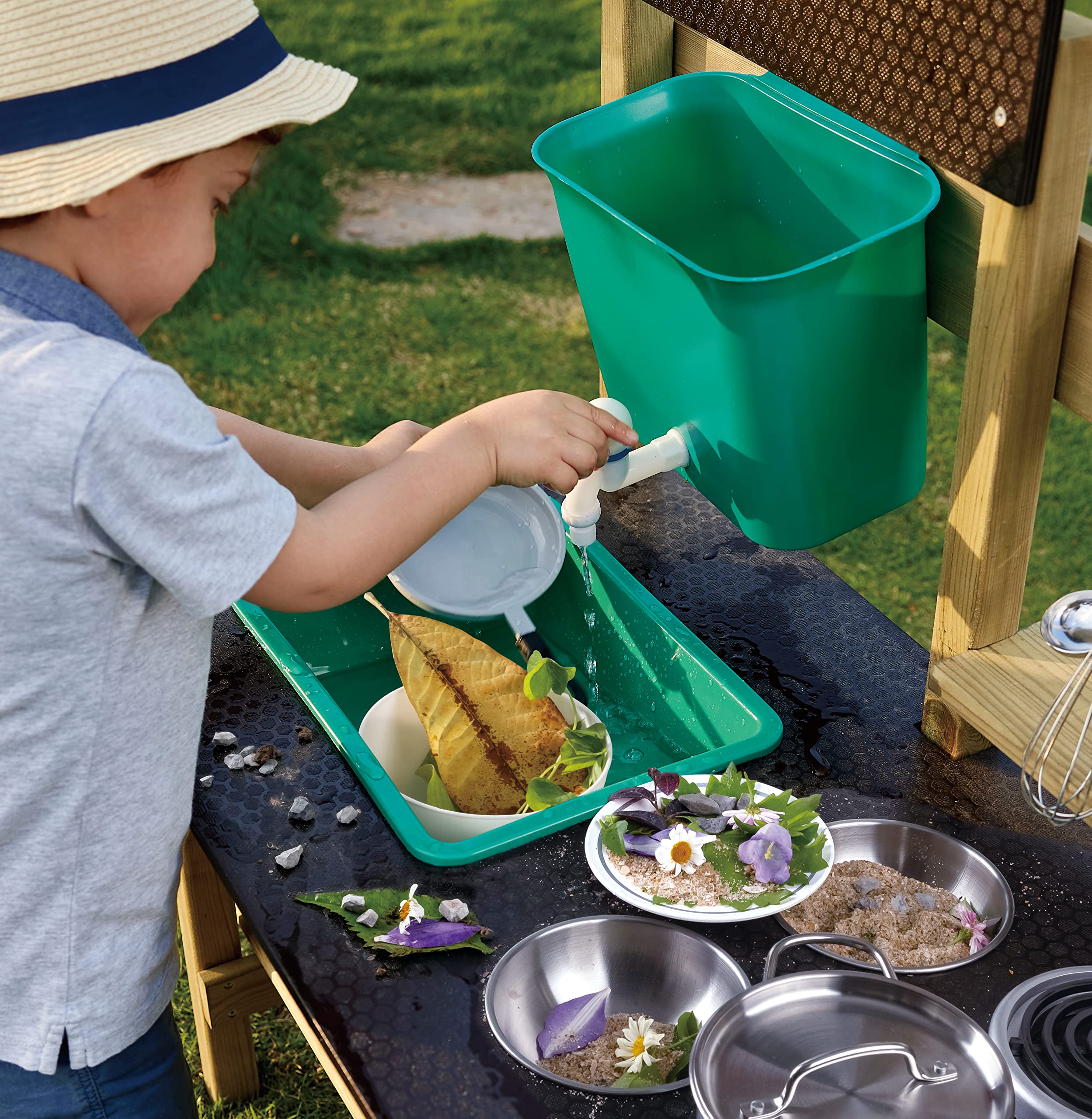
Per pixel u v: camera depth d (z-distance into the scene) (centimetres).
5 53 81
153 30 84
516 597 157
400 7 625
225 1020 167
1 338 83
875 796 123
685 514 171
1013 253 102
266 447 129
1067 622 96
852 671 141
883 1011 94
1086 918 109
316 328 395
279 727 136
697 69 150
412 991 105
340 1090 100
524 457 113
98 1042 102
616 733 152
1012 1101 85
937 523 315
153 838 101
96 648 90
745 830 113
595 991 110
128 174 82
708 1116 84
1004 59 93
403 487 105
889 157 120
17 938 98
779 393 115
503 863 117
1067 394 109
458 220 455
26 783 93
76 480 82
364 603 164
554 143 133
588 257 131
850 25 107
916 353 123
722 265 153
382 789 125
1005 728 114
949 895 115
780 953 100
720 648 145
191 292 410
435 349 385
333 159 489
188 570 87
